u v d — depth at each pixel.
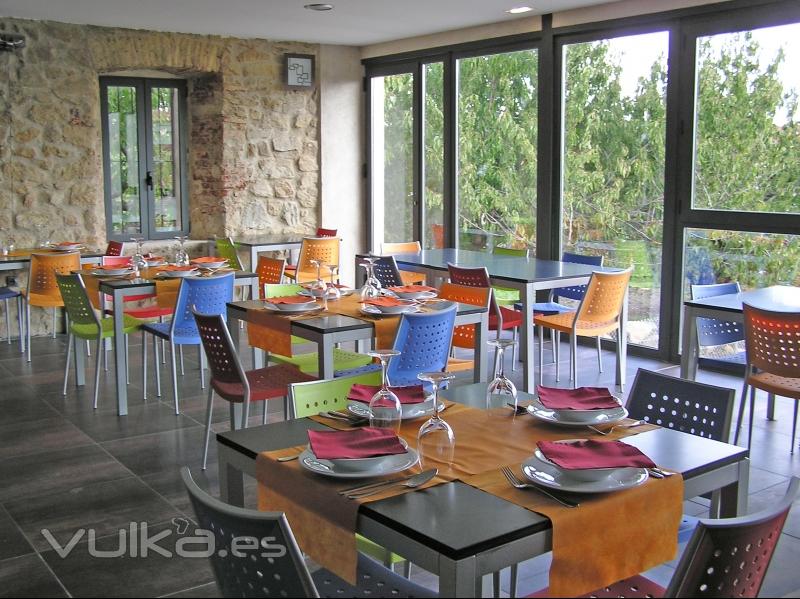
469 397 2.70
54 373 6.08
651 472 1.99
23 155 7.41
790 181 5.62
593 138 6.84
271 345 4.12
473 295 4.76
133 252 7.96
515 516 1.75
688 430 2.68
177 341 5.04
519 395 2.76
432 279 6.61
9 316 7.28
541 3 6.54
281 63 8.72
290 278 7.57
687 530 2.44
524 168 7.45
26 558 3.18
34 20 7.32
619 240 6.74
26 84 7.35
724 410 2.58
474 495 1.87
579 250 7.07
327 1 6.49
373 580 2.19
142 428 4.80
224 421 4.94
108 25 7.63
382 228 9.27
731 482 2.16
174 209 8.86
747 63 5.76
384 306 4.09
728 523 1.59
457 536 1.66
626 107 6.56
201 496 1.77
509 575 3.02
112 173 8.43
